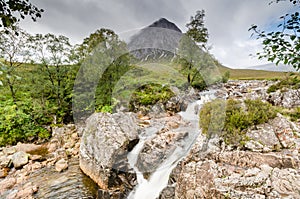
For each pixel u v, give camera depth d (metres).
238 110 3.66
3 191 3.31
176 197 2.55
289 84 4.99
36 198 3.12
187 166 2.71
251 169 2.34
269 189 1.92
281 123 3.34
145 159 3.22
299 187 1.89
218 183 2.14
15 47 5.35
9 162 4.27
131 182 3.08
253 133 3.15
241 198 1.88
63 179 3.62
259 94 5.72
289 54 1.19
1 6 1.13
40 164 4.26
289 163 2.33
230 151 2.84
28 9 1.21
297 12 1.15
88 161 3.65
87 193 3.20
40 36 5.60
